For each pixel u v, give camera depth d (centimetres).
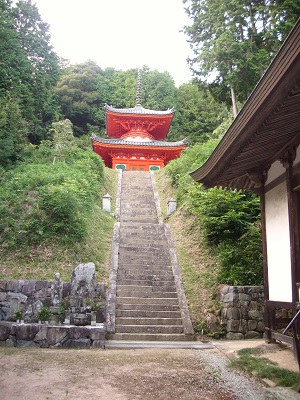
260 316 901
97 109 4519
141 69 4981
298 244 648
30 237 1114
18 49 2823
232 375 541
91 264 833
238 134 560
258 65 1566
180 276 1086
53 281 841
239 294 902
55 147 2144
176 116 4447
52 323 771
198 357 661
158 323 891
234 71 1620
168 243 1300
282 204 729
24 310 777
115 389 458
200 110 4409
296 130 609
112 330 838
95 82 4675
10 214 1183
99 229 1361
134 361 614
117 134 3500
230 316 884
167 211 1644
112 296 957
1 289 840
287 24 1424
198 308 945
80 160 1980
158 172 2344
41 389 447
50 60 3575
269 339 740
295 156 662
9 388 446
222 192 1262
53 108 3550
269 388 466
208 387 479
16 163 1891
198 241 1270
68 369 548
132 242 1295
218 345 783
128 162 3106
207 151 1873
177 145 3025
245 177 901
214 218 1197
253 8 1689
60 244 1123
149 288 1023
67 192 1241
